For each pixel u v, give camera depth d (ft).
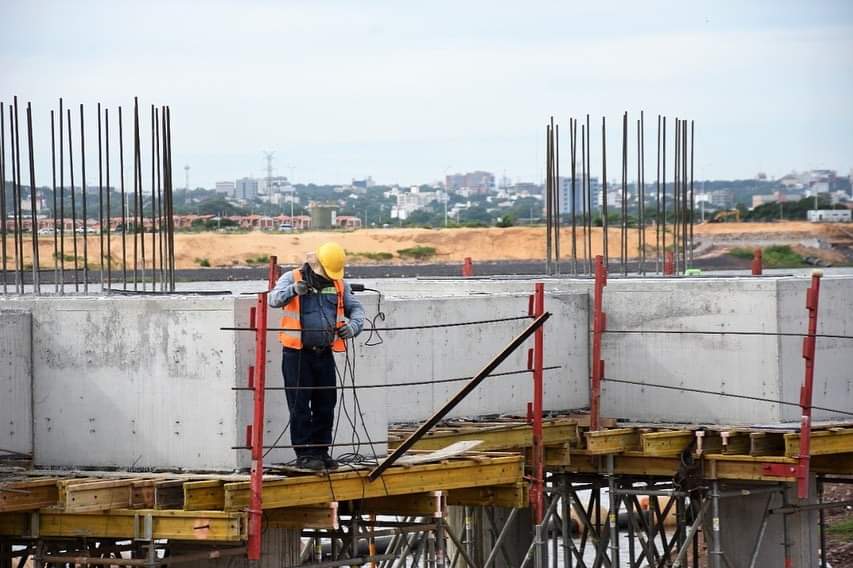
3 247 114.21
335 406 79.82
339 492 77.36
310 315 75.56
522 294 103.71
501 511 118.93
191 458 78.64
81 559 74.74
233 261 434.30
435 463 82.74
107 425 80.48
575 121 172.86
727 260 533.14
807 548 106.42
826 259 540.93
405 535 103.76
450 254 470.39
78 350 81.05
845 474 105.40
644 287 106.52
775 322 101.96
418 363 96.73
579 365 108.47
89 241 283.18
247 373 78.02
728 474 98.17
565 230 435.53
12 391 80.79
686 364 105.19
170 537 72.49
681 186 146.20
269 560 82.94
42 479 76.18
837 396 105.70
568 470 104.88
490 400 101.81
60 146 120.37
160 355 79.20
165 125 112.57
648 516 122.93
